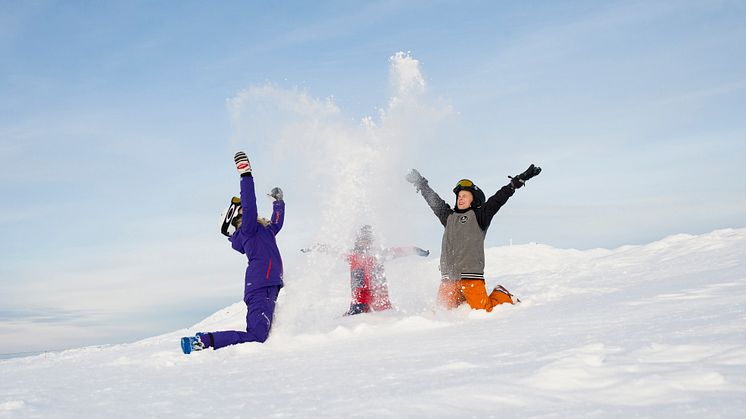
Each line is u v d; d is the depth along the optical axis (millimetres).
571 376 2041
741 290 4430
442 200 6230
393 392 2182
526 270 11055
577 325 3656
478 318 5262
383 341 4188
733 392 1711
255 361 3883
